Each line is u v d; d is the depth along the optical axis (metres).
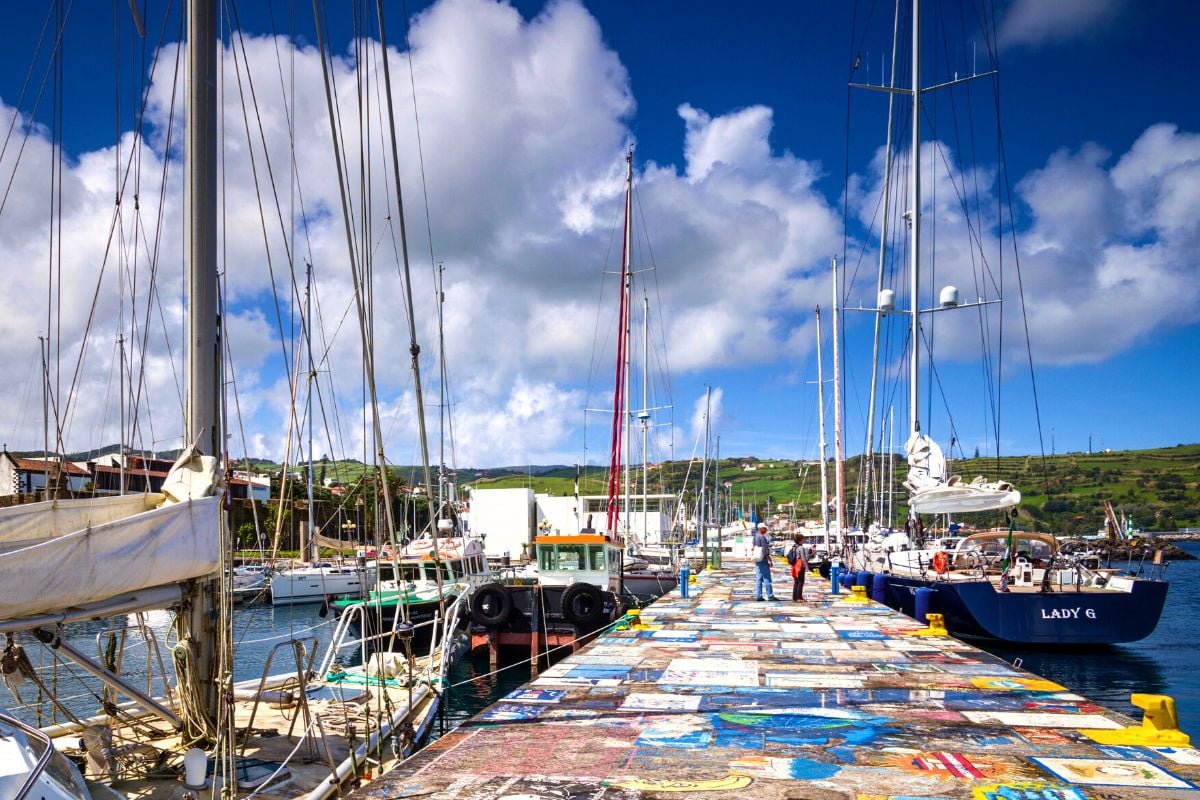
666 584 29.72
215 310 8.27
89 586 6.17
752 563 48.72
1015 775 6.76
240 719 10.59
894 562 27.72
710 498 86.50
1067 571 23.30
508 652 23.44
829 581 32.34
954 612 22.84
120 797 6.97
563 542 25.81
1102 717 8.91
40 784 5.54
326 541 27.52
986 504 24.41
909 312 31.91
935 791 6.38
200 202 8.20
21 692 15.91
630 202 38.38
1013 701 9.76
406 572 28.06
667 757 7.39
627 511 38.69
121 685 7.70
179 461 7.39
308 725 8.10
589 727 8.55
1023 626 21.80
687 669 12.12
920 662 12.68
